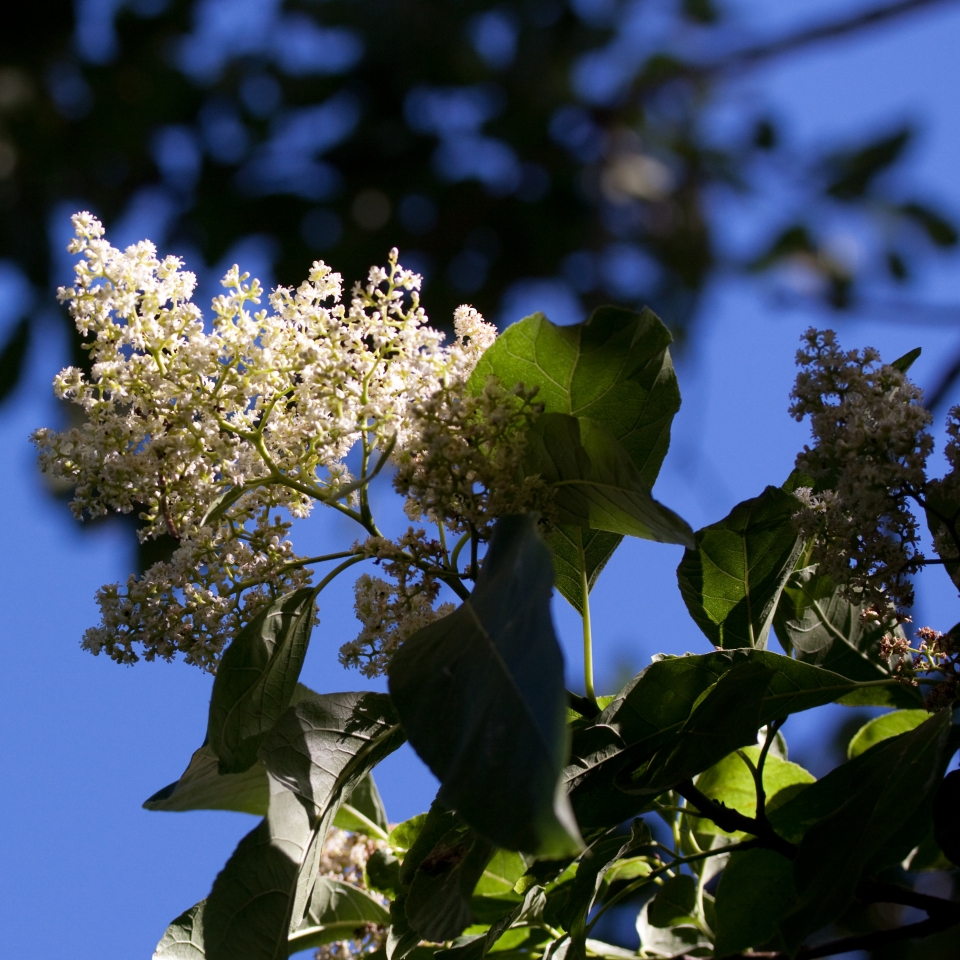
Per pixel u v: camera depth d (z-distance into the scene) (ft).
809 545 3.93
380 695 3.82
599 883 3.76
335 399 3.78
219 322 3.82
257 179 10.04
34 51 9.39
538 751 3.22
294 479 3.83
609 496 3.69
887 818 3.55
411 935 3.75
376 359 3.80
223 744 3.77
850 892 3.51
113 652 3.78
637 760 3.75
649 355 3.75
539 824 3.18
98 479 3.80
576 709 3.82
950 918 3.75
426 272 10.40
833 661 4.05
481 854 3.54
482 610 3.41
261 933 3.71
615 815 3.73
